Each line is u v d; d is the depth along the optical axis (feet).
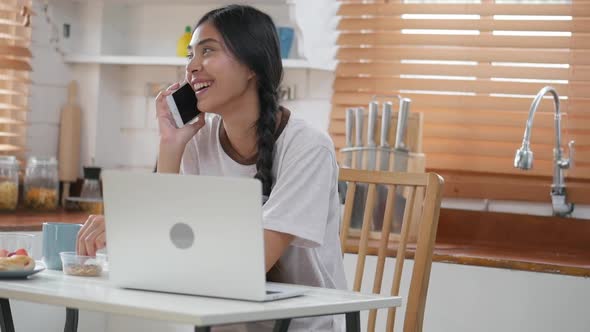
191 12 12.03
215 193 5.35
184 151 7.43
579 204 10.44
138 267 5.68
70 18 12.06
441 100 10.88
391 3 11.02
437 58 10.82
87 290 5.61
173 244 5.55
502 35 10.62
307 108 11.49
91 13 12.08
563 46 10.36
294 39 11.32
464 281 9.19
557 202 10.25
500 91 10.62
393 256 9.37
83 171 12.04
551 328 8.90
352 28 11.10
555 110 10.27
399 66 10.99
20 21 11.39
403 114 10.13
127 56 11.76
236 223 5.33
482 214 10.73
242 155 7.12
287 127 6.85
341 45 11.24
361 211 10.26
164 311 4.91
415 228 10.05
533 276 8.95
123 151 12.45
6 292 5.57
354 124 10.69
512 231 10.61
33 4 11.59
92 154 12.13
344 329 7.02
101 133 12.21
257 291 5.38
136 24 12.30
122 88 12.46
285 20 11.50
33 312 10.07
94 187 11.53
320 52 10.96
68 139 12.05
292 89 11.52
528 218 10.56
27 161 11.80
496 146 10.73
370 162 10.28
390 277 9.43
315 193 6.47
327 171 6.61
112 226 5.72
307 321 6.72
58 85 12.07
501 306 9.05
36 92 11.78
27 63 11.41
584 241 10.32
